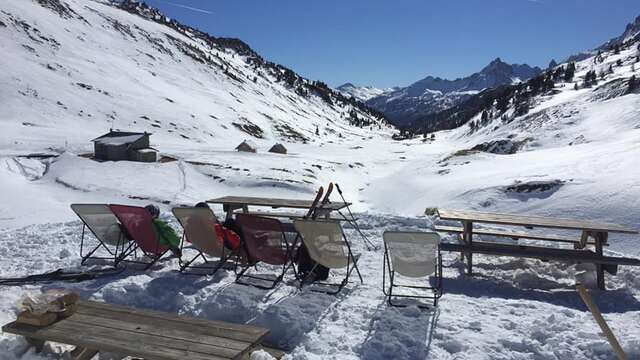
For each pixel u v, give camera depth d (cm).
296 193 4309
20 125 7244
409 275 527
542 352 397
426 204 3250
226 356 336
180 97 12081
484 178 3422
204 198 3928
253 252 572
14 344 410
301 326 452
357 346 408
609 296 553
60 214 3142
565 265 695
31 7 13250
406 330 439
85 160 4741
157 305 518
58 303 403
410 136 19362
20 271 641
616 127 6162
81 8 16438
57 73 9981
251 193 4281
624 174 2467
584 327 446
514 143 7006
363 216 984
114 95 10169
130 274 608
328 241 538
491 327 445
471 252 608
